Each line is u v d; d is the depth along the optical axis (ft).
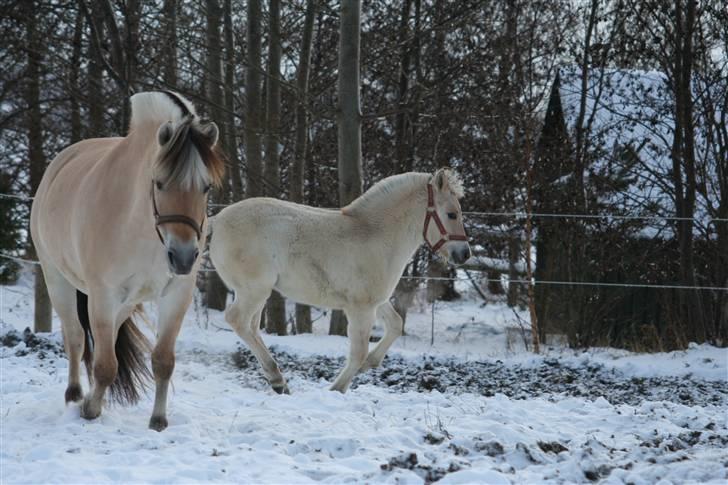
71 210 18.54
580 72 54.85
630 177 50.75
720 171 45.75
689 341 44.47
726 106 45.44
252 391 25.62
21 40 48.93
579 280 49.19
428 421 19.56
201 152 15.48
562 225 49.55
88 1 47.37
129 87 43.16
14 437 16.03
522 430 18.38
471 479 13.80
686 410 22.26
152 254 16.92
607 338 49.03
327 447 16.38
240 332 24.41
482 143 54.34
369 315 24.43
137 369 19.48
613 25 50.90
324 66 54.90
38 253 21.06
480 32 54.39
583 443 17.54
